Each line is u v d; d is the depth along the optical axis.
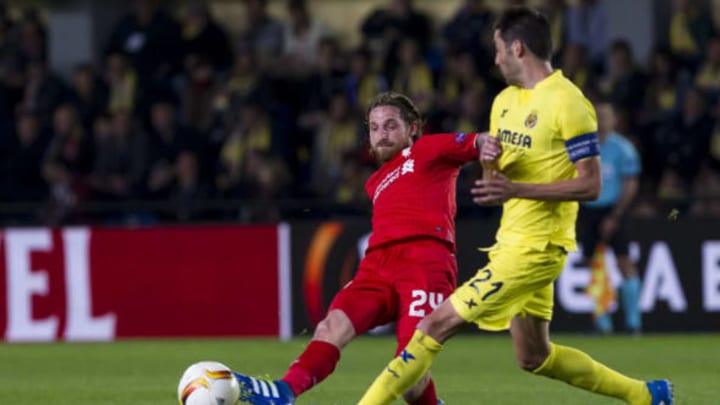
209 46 63.50
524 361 23.56
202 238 49.59
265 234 49.28
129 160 57.94
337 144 57.41
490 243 47.97
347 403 29.11
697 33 60.88
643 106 56.81
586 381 23.70
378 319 22.70
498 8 66.50
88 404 29.95
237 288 49.41
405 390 21.72
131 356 42.78
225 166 57.62
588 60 58.66
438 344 21.67
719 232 48.19
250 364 39.41
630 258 47.03
